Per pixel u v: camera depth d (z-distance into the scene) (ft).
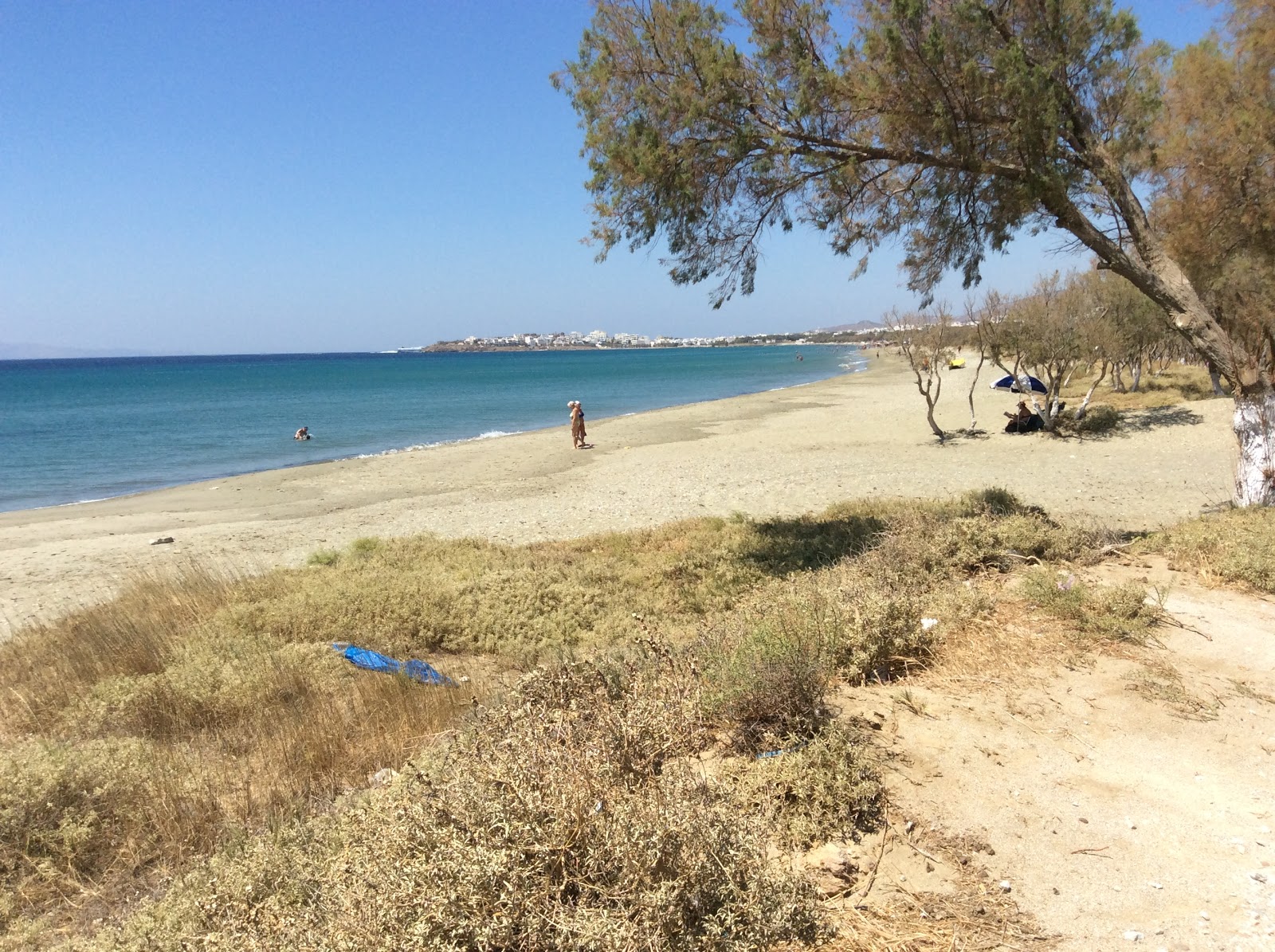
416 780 8.82
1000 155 28.35
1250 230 33.86
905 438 89.45
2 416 163.63
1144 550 24.86
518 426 134.41
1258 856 9.92
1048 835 10.44
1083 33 27.50
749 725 12.43
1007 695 14.65
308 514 63.16
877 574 22.62
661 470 77.10
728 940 7.02
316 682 21.89
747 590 31.09
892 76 26.48
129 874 13.21
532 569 35.47
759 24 27.61
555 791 7.75
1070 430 79.66
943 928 8.71
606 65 27.48
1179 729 13.33
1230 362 31.04
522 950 6.81
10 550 53.16
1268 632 17.54
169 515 64.49
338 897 7.97
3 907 12.19
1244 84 32.58
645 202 29.48
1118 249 30.14
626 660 15.12
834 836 10.30
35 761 15.37
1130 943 8.46
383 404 188.34
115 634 26.14
